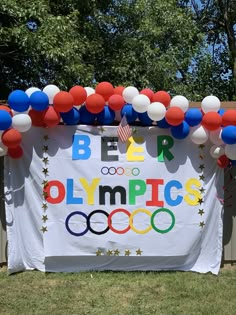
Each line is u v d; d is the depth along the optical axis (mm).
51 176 6723
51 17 12234
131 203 6785
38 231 6746
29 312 5395
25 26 12203
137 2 15648
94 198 6750
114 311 5445
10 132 6277
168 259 6922
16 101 6254
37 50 12328
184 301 5797
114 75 15016
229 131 6375
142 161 6812
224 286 6352
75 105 6566
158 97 6746
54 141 6746
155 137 6852
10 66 14664
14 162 6734
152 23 14961
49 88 6598
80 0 14750
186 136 6777
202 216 6906
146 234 6809
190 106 7855
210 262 6984
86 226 6742
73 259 6824
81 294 5965
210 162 6961
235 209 7324
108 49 15461
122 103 6598
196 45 16312
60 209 6727
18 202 6742
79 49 13375
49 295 5918
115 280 6488
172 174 6855
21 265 6770
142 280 6516
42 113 6496
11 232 6680
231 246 7328
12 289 6109
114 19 15484
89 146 6773
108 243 6758
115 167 6781
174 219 6852
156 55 15289
